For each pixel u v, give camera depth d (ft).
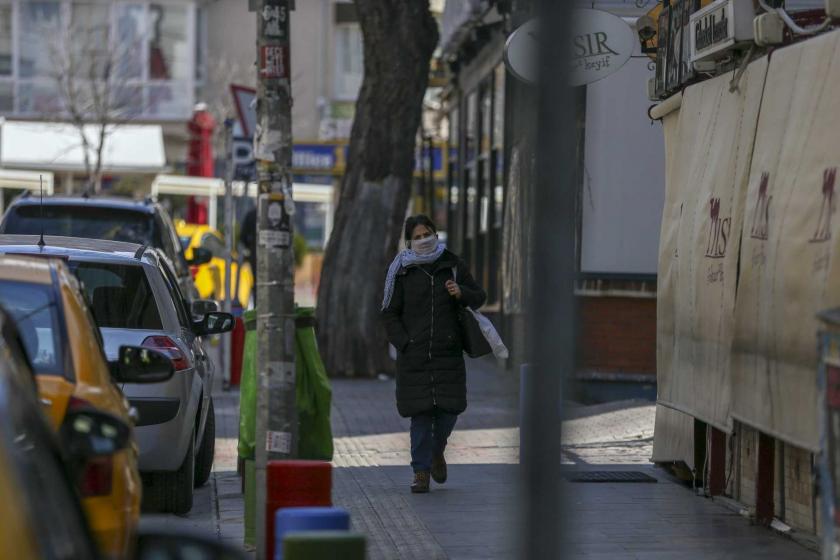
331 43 397.39
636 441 109.60
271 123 69.97
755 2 74.02
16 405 35.45
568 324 38.11
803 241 64.13
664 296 89.30
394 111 165.99
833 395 47.24
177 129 378.53
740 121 75.15
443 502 84.74
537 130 37.22
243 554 43.52
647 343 134.51
